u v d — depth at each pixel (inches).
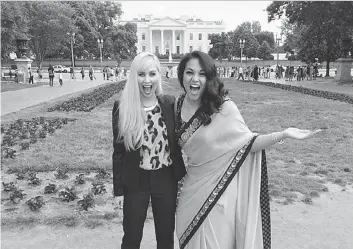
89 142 335.6
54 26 1771.7
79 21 2726.4
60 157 284.2
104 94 812.6
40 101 704.4
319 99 685.9
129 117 102.1
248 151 102.1
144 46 3900.1
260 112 518.0
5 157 281.9
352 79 1258.6
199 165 106.0
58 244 153.9
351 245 151.7
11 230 166.1
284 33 2015.3
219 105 102.0
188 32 3946.9
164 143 106.1
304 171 247.1
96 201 197.8
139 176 106.0
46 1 1793.8
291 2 1155.9
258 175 104.5
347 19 1030.4
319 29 1226.0
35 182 225.5
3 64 2265.0
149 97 106.1
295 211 185.2
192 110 105.5
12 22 1298.0
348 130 382.3
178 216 111.0
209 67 100.7
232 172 102.9
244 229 103.8
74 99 700.0
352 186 221.6
